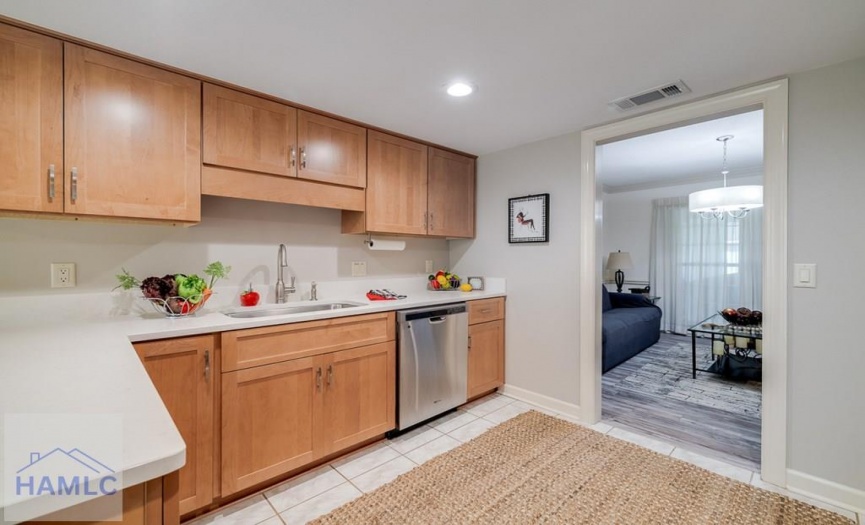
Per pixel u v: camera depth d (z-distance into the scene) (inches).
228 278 90.7
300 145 88.9
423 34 62.0
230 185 78.8
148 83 69.1
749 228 205.6
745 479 78.4
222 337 67.6
